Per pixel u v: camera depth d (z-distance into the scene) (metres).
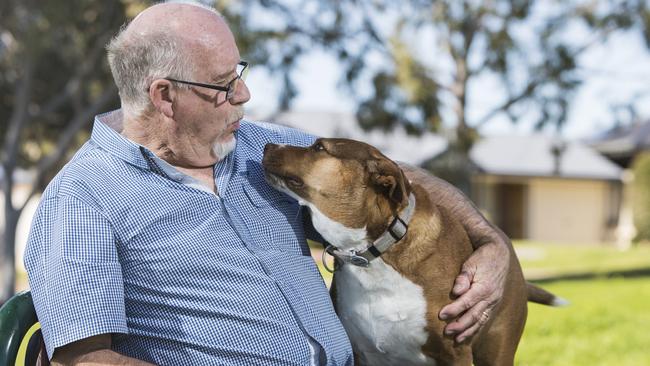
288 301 2.90
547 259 17.95
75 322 2.50
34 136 14.68
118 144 2.81
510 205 26.45
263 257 2.88
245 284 2.81
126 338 2.74
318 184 3.20
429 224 3.28
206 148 2.97
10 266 12.43
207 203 2.87
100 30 12.00
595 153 26.22
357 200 3.21
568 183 26.05
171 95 2.87
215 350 2.75
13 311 2.67
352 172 3.21
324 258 3.38
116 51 2.91
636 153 27.30
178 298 2.73
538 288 4.07
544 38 11.70
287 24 11.14
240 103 3.01
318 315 3.02
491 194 26.11
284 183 3.19
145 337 2.73
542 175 24.48
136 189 2.76
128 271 2.71
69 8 10.98
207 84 2.87
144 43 2.84
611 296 10.15
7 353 2.59
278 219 3.13
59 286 2.53
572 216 26.16
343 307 3.38
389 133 11.55
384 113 11.19
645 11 11.39
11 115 14.22
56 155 12.30
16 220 12.41
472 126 11.88
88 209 2.64
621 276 13.43
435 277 3.25
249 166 3.19
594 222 26.16
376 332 3.33
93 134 2.92
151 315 2.73
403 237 3.22
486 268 3.29
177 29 2.85
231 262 2.81
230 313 2.76
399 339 3.34
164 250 2.72
